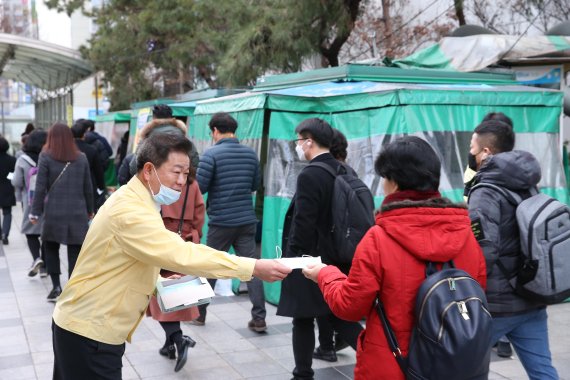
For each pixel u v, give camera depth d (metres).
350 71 6.80
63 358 2.47
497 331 3.15
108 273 2.41
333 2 10.48
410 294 2.26
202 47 16.28
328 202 3.78
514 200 3.07
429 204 2.28
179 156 2.44
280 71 11.79
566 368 4.43
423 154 2.34
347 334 3.76
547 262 2.97
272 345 5.08
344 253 3.68
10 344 5.11
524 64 8.75
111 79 20.44
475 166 4.77
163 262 2.36
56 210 6.09
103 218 2.41
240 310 6.13
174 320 4.35
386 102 5.69
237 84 11.77
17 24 38.78
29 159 8.38
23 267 8.18
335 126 6.18
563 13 12.15
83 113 29.83
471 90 5.95
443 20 13.80
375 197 5.70
